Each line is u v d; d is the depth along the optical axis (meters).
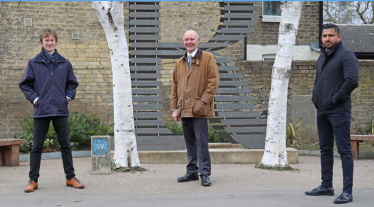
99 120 12.50
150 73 10.22
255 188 6.63
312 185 6.89
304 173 7.99
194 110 6.67
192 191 6.43
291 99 13.58
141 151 9.45
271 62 13.74
